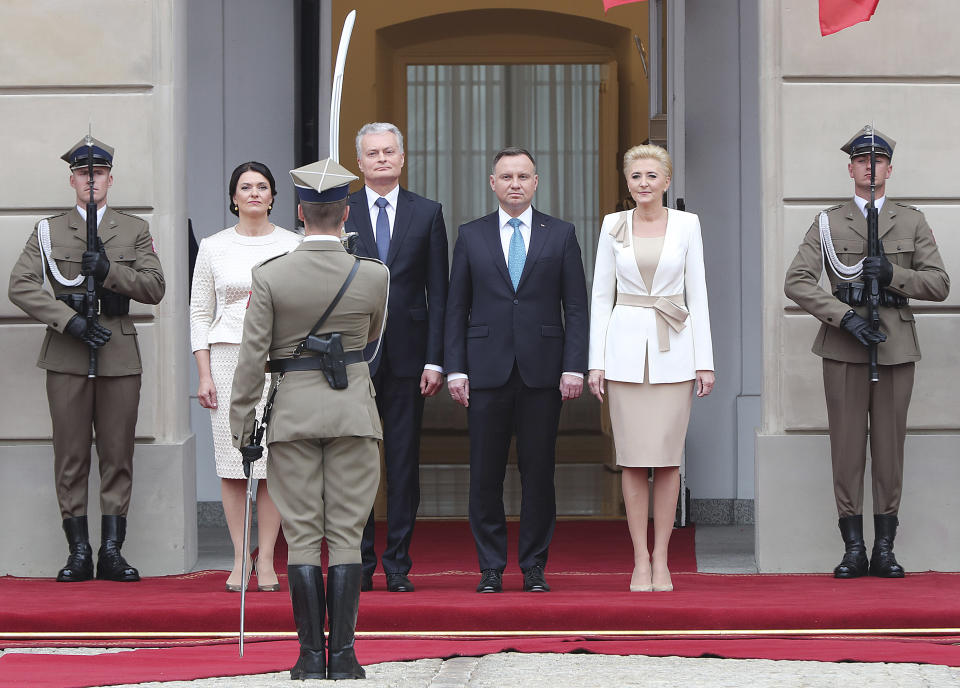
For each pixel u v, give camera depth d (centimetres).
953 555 1798
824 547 1808
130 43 1838
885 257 1695
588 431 3178
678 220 1633
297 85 2406
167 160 1847
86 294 1706
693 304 1631
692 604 1425
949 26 1817
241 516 1650
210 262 1656
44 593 1592
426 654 1259
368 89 2784
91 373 1706
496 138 3091
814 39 1817
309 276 1158
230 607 1414
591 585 1684
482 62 3014
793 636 1362
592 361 1641
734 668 1200
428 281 1638
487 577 1590
